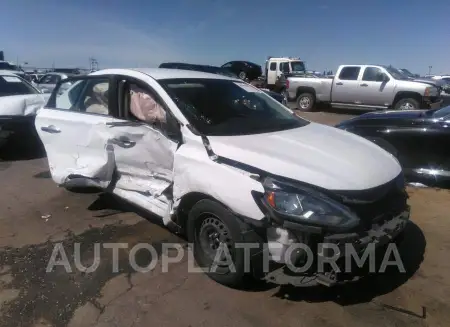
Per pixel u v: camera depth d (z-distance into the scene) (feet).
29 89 25.39
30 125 22.26
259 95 13.97
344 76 48.03
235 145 10.03
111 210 14.87
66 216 14.35
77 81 14.88
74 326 8.63
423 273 10.61
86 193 16.69
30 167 21.12
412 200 15.97
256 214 8.72
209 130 10.87
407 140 17.33
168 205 11.35
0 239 12.62
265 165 9.17
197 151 10.28
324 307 9.25
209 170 9.68
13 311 9.09
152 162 11.88
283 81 65.41
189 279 10.42
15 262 11.21
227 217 9.25
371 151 10.80
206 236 10.32
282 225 8.46
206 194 9.68
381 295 9.68
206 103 11.91
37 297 9.61
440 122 16.79
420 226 13.52
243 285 9.78
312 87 51.34
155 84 12.01
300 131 11.85
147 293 9.82
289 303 9.41
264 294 9.75
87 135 13.44
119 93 12.85
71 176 13.94
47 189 17.30
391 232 9.20
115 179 13.24
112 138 12.62
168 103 11.46
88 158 13.61
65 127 14.25
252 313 9.07
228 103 12.44
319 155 9.82
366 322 8.74
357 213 8.71
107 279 10.41
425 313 9.02
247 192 8.86
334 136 11.69
